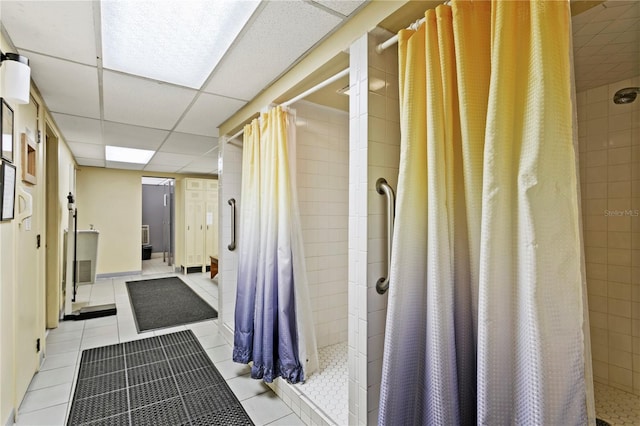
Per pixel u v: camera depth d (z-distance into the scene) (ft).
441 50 3.77
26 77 5.03
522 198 2.96
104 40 5.29
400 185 4.00
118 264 20.07
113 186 19.90
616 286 6.50
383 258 4.68
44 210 8.52
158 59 5.99
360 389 4.58
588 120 6.82
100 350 9.11
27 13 4.53
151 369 8.00
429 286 3.73
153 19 4.75
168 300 14.62
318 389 6.48
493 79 3.16
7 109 5.06
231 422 5.99
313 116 8.59
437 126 3.76
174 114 9.23
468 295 3.76
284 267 6.87
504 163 3.11
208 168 19.58
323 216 8.80
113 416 6.09
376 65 4.64
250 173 7.89
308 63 5.90
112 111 8.93
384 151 4.73
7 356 5.39
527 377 2.90
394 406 3.87
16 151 5.72
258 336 7.00
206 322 11.66
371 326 4.54
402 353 3.92
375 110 4.62
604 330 6.64
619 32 4.59
